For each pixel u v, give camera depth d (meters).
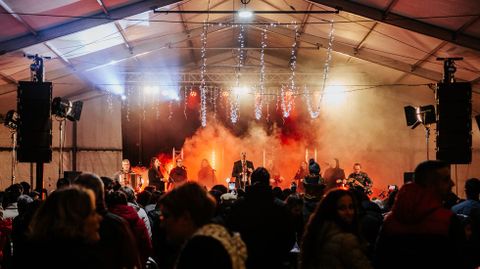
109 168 19.83
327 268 3.53
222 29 17.31
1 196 10.28
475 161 18.36
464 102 12.29
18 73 14.34
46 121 11.73
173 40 16.94
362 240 3.79
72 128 19.66
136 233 5.02
